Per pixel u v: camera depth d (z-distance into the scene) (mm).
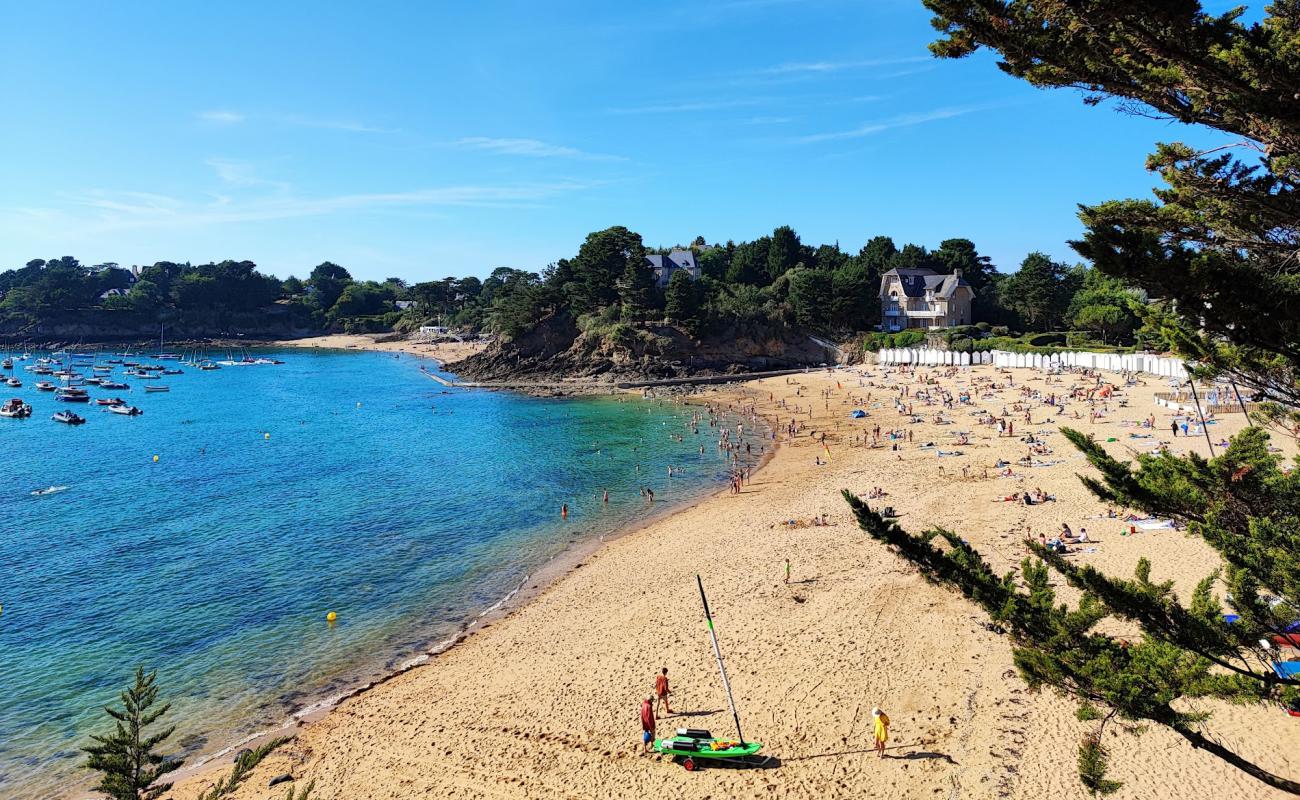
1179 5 8188
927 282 142750
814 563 35656
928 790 18297
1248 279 8367
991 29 9508
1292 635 11000
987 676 23078
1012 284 134125
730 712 23172
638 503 52469
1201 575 28500
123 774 16609
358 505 52625
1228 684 9703
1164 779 17328
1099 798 16734
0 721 25891
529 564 40688
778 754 20719
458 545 43844
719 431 80312
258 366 173125
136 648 31219
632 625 30906
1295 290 8172
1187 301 8734
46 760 23656
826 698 23203
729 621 29984
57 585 38000
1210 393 64000
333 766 22531
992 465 53500
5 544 44500
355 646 31281
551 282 147625
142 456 71625
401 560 41438
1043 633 11266
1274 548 10906
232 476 62438
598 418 91375
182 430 87438
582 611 33281
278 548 43500
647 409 98312
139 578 38906
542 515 49812
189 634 32500
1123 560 31188
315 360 189500
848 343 141875
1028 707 21125
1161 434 57062
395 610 34875
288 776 22109
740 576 35094
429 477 61000
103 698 27375
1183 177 10531
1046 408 75312
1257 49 8195
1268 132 9414
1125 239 8695
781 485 54594
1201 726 18156
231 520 49250
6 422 94188
